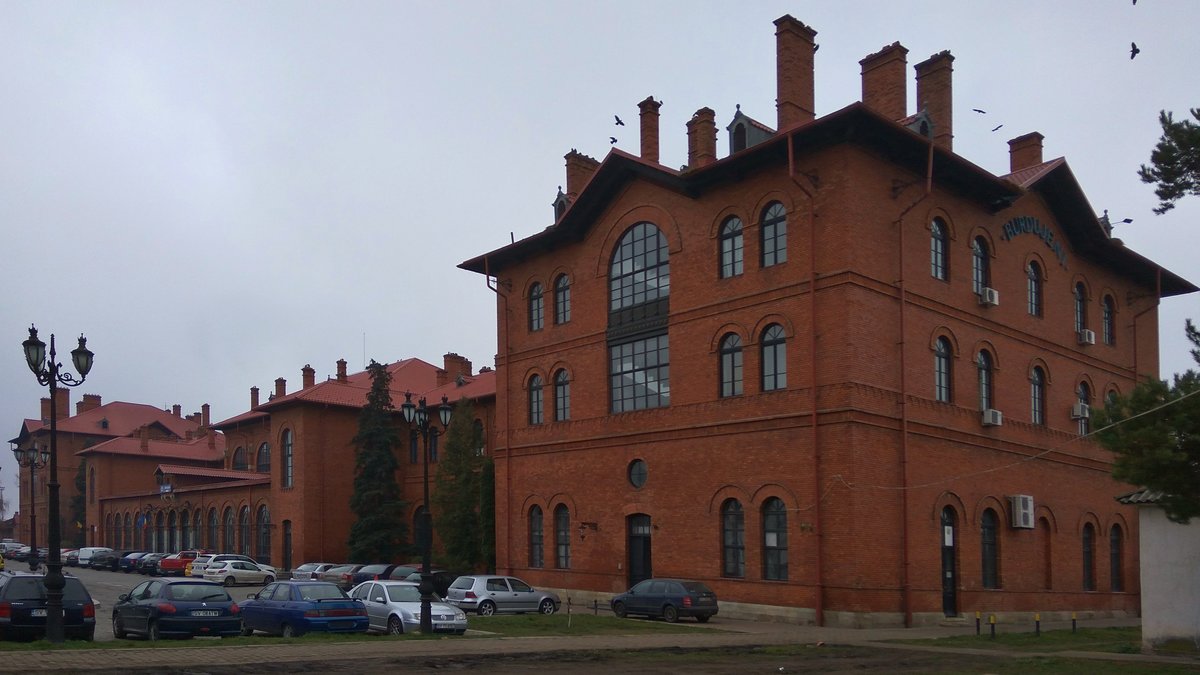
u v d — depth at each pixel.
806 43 34.09
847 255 29.56
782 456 30.66
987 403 34.59
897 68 33.56
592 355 38.69
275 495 58.41
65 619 22.06
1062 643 25.84
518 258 42.78
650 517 35.28
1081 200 38.84
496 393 43.47
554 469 39.84
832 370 29.53
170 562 58.25
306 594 23.80
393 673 17.16
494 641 23.11
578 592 37.91
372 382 56.41
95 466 82.88
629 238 37.81
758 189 32.53
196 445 88.94
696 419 33.75
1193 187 20.09
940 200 33.41
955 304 33.38
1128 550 41.34
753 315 32.16
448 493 46.59
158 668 16.47
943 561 31.34
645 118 38.75
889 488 29.70
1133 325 44.12
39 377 20.53
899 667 19.95
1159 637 23.28
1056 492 37.16
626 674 17.97
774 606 30.30
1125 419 20.25
